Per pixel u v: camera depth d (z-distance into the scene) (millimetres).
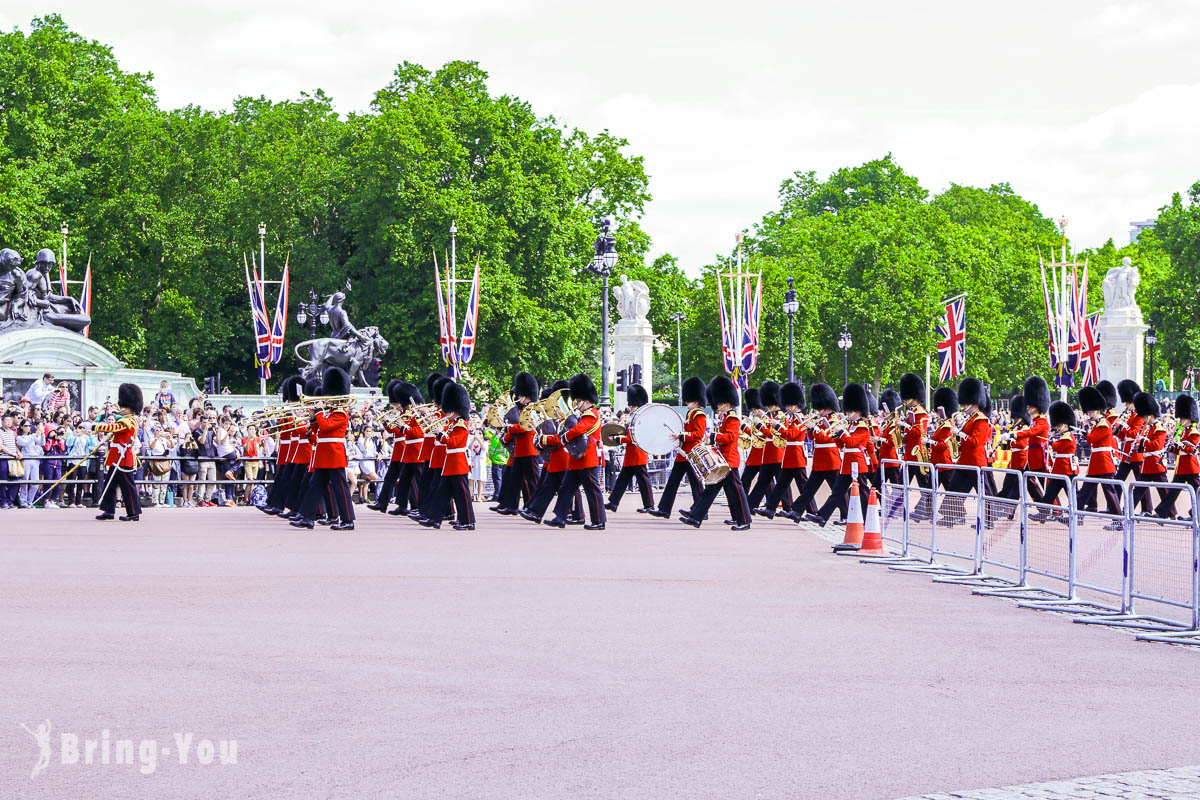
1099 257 116438
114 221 68750
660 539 25375
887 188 113375
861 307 91000
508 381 66375
